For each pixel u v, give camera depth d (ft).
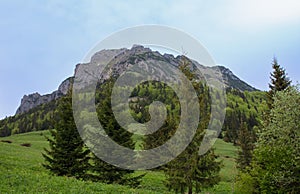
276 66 116.06
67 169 89.97
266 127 74.38
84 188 60.75
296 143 67.77
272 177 69.77
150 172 124.36
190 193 78.23
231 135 241.55
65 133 91.61
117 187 67.36
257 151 73.82
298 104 70.03
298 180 68.59
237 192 95.35
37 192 52.11
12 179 60.29
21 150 155.33
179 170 76.95
